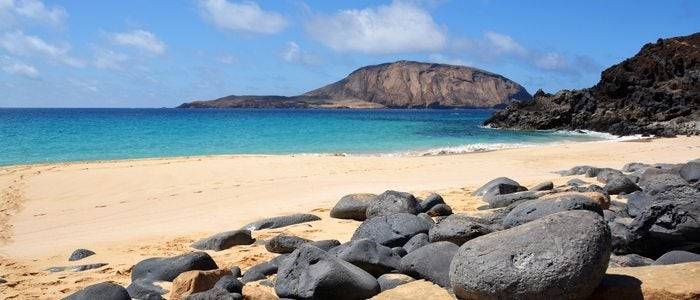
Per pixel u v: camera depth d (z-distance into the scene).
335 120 88.62
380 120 90.06
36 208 15.50
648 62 63.25
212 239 9.95
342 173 20.66
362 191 16.36
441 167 22.30
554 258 5.12
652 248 6.97
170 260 7.71
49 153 31.50
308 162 23.92
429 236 8.04
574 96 63.31
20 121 75.50
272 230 11.23
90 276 8.36
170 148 34.97
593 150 29.53
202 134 48.22
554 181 16.64
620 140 41.94
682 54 62.78
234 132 51.47
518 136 49.38
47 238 12.10
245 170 21.47
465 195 14.34
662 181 12.08
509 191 13.24
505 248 5.38
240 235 10.01
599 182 15.51
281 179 19.25
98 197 16.88
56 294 7.49
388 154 30.80
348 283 6.15
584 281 5.06
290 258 6.59
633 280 5.38
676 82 59.81
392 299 5.98
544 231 5.37
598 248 5.16
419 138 45.19
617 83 62.56
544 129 61.78
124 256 9.63
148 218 13.81
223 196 16.25
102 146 35.81
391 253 7.15
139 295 6.91
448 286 6.24
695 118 52.31
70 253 10.22
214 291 6.17
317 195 15.89
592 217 5.41
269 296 6.32
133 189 17.94
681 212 6.77
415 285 6.30
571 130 59.72
